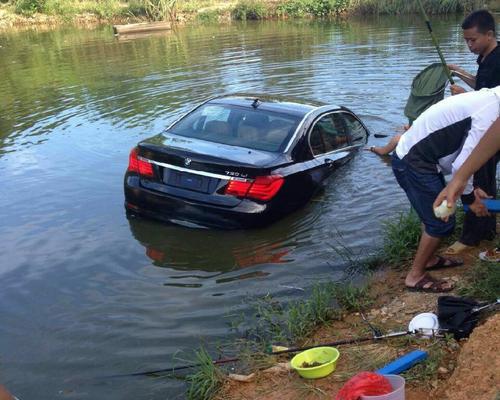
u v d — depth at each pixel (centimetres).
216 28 2753
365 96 1169
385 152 780
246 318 477
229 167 596
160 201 628
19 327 480
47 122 1125
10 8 3522
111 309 499
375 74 1362
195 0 3478
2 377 420
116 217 673
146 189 637
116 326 475
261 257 574
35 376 420
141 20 3278
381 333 428
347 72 1403
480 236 527
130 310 496
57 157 906
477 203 417
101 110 1188
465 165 344
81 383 411
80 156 904
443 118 424
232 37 2328
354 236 603
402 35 1988
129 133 1008
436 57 1511
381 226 619
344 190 700
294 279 535
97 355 440
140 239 616
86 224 659
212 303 502
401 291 495
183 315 486
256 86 1315
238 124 677
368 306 482
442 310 407
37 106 1271
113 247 602
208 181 607
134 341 455
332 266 553
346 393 314
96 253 593
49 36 2762
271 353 421
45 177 819
